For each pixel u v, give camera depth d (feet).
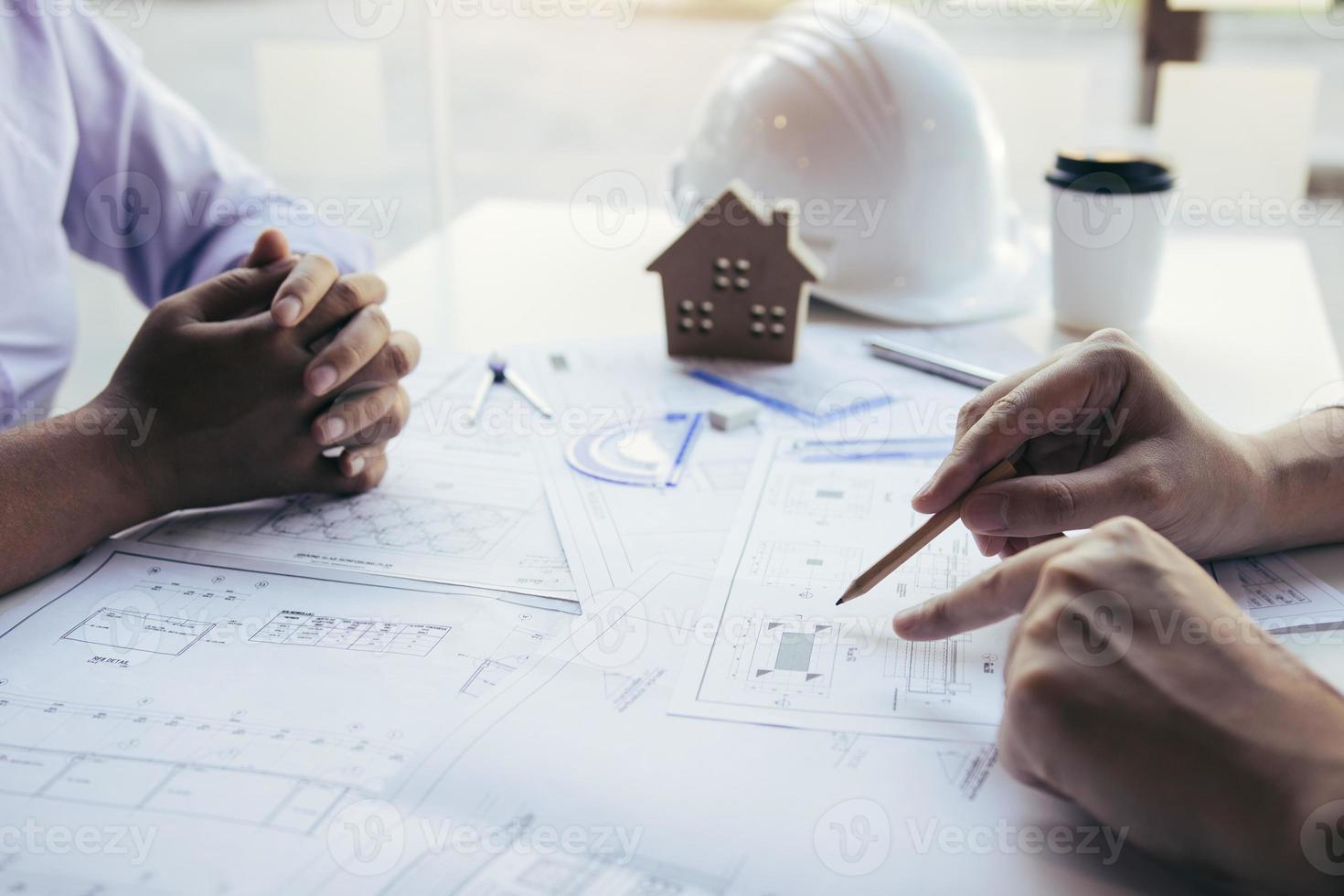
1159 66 7.29
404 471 2.35
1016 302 3.28
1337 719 1.26
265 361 2.07
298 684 1.59
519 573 1.91
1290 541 1.89
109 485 1.99
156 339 2.11
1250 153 3.97
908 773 1.39
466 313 3.37
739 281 2.89
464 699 1.55
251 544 2.03
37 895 1.20
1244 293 3.43
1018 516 1.68
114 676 1.62
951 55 3.22
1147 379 1.79
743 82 3.28
